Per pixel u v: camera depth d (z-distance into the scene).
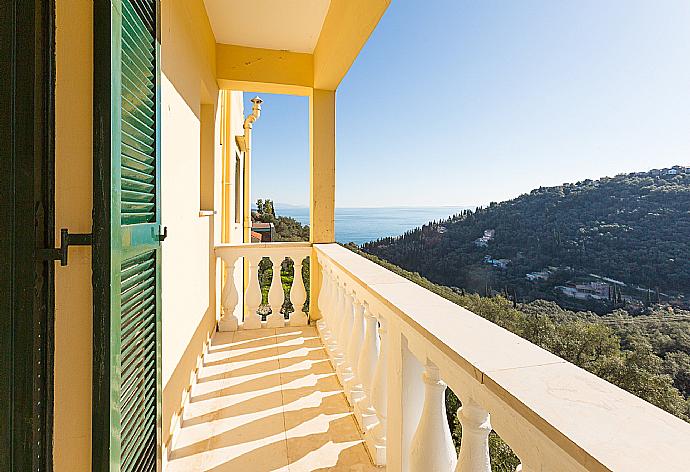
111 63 0.97
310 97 4.12
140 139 1.27
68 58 1.01
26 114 0.87
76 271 1.03
